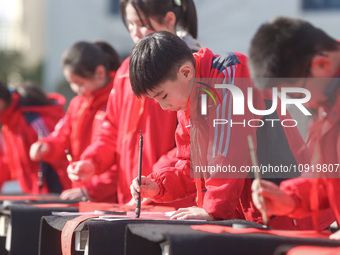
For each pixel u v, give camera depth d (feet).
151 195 12.01
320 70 9.50
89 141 19.72
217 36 67.31
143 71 10.92
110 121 16.79
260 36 10.01
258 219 11.59
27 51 86.58
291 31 9.72
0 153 25.49
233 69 11.28
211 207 10.76
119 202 15.98
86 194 17.15
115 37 73.46
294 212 9.46
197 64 11.51
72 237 10.62
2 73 76.07
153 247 9.28
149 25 14.66
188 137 12.32
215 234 8.36
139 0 14.57
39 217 13.05
